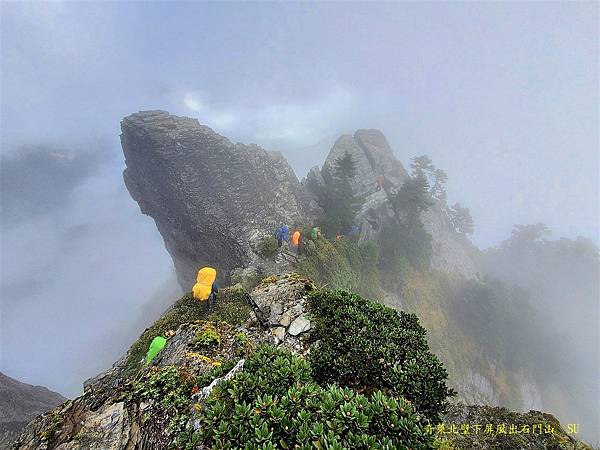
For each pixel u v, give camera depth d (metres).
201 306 13.36
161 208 35.28
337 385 6.93
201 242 33.28
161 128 32.22
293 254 31.09
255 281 27.75
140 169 34.41
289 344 9.21
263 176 38.06
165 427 5.20
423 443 4.36
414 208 47.09
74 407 6.25
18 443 5.89
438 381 6.71
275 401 4.52
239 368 5.64
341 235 37.28
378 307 8.98
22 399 25.41
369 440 3.92
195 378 6.30
